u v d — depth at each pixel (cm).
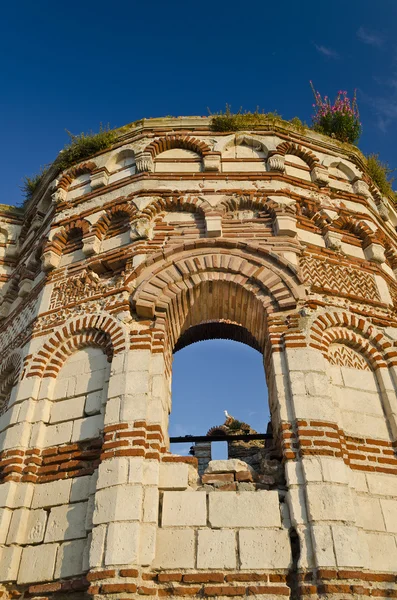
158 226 1248
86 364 1066
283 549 781
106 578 744
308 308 1075
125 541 772
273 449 967
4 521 884
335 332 1070
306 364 972
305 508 806
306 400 921
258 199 1283
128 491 823
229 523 812
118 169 1454
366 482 885
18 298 1503
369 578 775
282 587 748
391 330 1120
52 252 1315
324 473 833
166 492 850
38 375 1073
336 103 1777
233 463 903
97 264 1212
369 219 1384
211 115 1522
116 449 876
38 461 959
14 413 1027
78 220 1354
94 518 812
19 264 1645
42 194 1675
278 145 1437
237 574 764
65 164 1549
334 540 766
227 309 1192
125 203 1316
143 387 949
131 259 1184
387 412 996
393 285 1345
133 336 1033
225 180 1342
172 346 1149
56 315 1170
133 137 1494
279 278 1113
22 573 841
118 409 928
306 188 1381
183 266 1138
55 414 1019
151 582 765
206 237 1209
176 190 1309
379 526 841
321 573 737
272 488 870
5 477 937
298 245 1200
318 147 1520
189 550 789
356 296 1160
